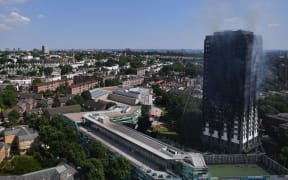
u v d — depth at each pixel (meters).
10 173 172.62
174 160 161.38
